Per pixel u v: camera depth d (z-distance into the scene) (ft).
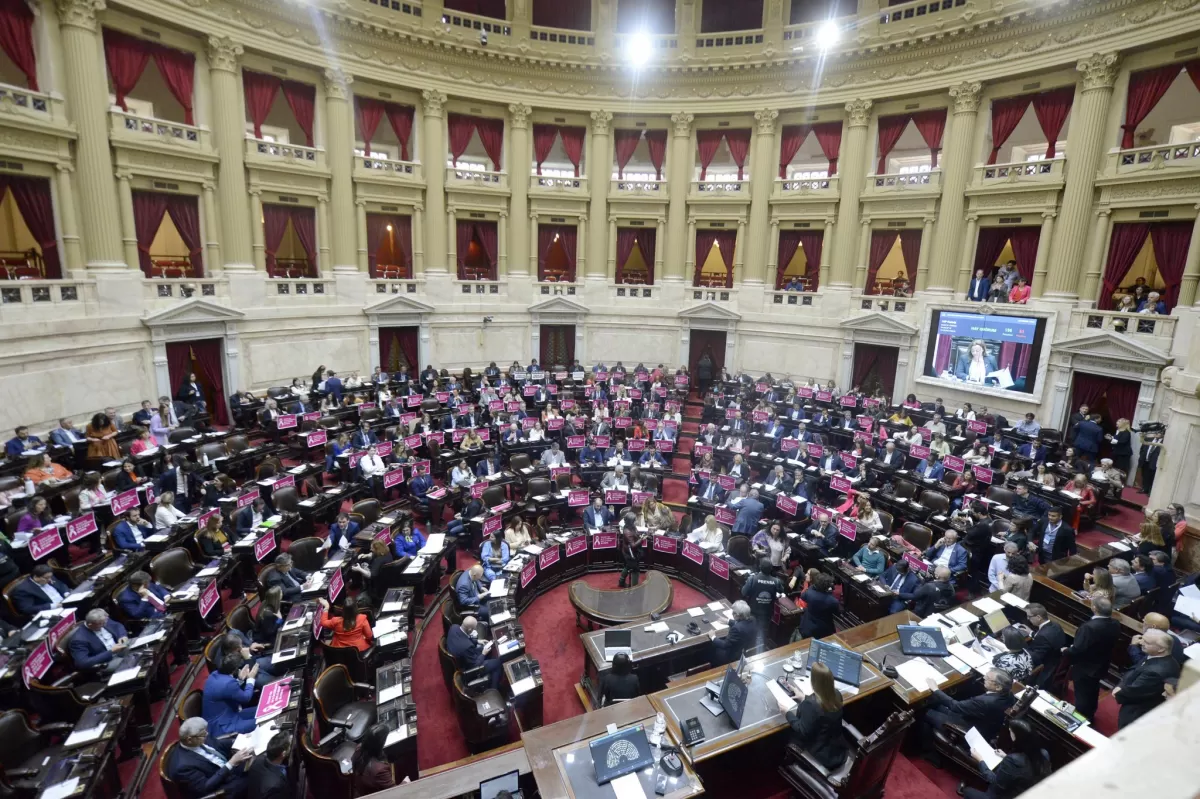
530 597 40.24
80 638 27.02
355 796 22.71
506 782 19.38
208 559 36.88
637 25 83.71
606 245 90.07
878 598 34.99
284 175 71.46
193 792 21.40
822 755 21.77
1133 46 58.39
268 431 59.82
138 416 54.29
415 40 76.38
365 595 33.14
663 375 82.38
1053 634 26.71
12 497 39.73
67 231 55.57
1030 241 68.23
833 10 77.25
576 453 60.64
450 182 82.48
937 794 23.45
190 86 64.49
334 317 75.82
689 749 21.30
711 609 33.68
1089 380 61.31
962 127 70.49
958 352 70.79
